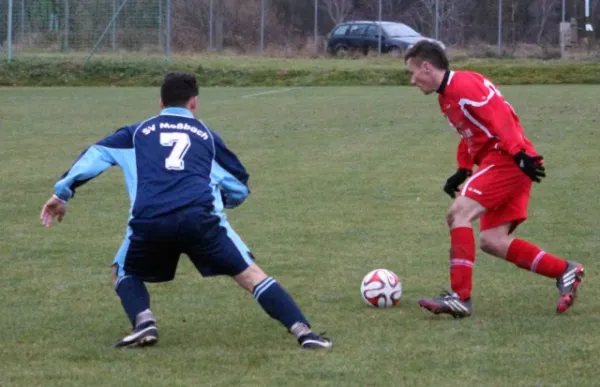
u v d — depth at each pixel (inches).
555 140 1140.5
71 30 2356.1
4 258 569.3
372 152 1050.1
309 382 330.0
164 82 390.0
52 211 379.6
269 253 576.4
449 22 3043.8
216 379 334.6
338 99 1784.0
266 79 2268.7
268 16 3068.4
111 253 584.1
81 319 430.6
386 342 382.6
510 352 364.8
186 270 532.7
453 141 1141.1
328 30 3206.2
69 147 1120.2
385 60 2564.0
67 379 337.4
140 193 371.2
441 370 342.3
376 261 552.4
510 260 442.0
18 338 397.1
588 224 653.3
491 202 424.5
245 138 1190.3
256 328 410.9
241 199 393.1
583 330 398.3
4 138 1207.6
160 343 387.2
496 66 2331.4
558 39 3006.9
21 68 2251.5
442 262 547.8
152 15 2372.0
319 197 777.6
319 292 479.5
